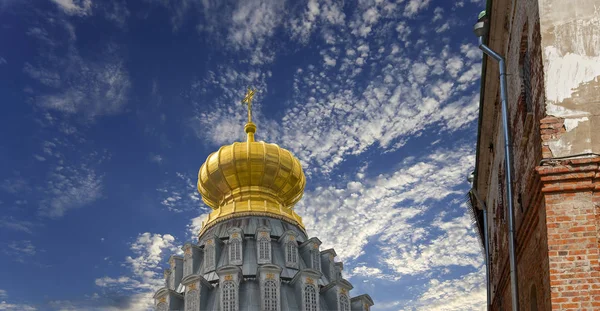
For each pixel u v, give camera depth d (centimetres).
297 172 7212
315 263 6450
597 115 1460
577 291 1377
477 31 2083
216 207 7188
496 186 2641
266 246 6288
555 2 1541
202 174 7175
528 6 1673
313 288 6000
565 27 1519
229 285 5841
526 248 1764
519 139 1812
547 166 1451
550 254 1412
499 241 2652
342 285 6294
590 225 1407
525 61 1769
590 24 1512
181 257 6625
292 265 6266
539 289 1580
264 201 6894
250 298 5788
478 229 3494
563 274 1393
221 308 5731
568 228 1416
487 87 2381
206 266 6269
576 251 1399
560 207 1434
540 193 1481
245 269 6119
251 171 6981
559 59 1503
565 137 1462
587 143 1448
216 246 6341
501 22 2033
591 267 1383
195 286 5912
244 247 6350
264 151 7050
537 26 1564
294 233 6438
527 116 1633
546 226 1435
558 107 1482
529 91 1722
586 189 1426
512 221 1697
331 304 6169
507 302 2498
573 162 1434
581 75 1488
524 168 1736
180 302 6100
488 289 2725
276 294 5809
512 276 1677
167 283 6594
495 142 2594
